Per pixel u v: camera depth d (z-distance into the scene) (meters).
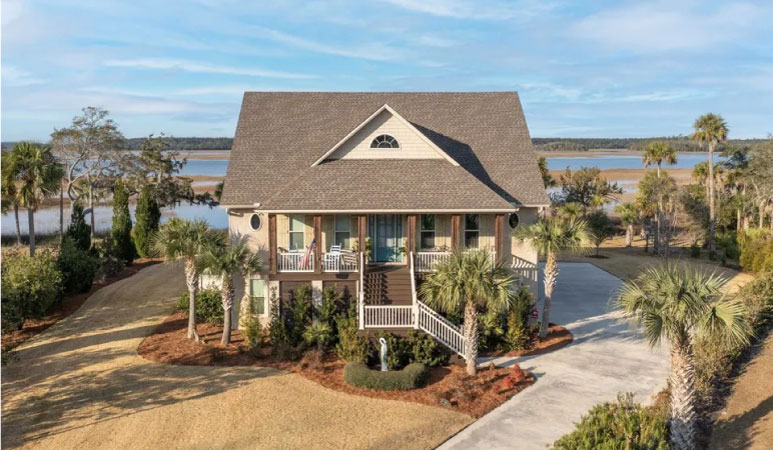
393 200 25.95
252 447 16.50
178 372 21.91
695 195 61.12
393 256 28.67
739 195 59.94
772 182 51.94
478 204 26.05
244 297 26.73
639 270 43.22
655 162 69.25
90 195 63.66
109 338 25.77
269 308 26.80
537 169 29.62
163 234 24.55
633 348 25.00
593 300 33.88
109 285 36.12
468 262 21.06
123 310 30.39
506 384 20.59
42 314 27.66
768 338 24.39
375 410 18.88
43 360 23.08
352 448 16.48
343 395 20.03
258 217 27.31
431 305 24.39
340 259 26.08
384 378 20.41
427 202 25.98
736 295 25.09
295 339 24.62
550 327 28.11
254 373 21.89
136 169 65.12
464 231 28.34
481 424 18.00
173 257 24.36
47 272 28.34
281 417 18.33
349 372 20.86
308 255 25.94
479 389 20.50
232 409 18.84
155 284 36.41
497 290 20.84
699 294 15.02
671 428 15.73
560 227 25.56
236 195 26.94
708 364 20.33
